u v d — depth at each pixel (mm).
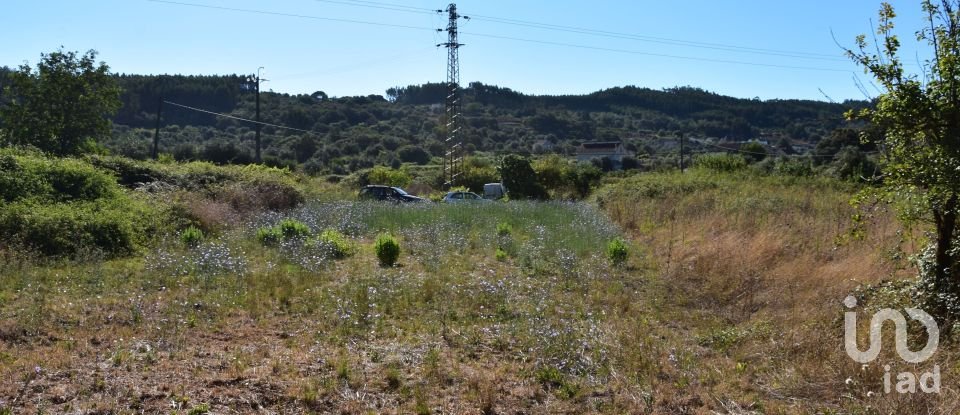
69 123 27562
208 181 20812
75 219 12203
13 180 13336
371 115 79062
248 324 7531
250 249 13000
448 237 15195
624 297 9500
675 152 68938
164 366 5812
